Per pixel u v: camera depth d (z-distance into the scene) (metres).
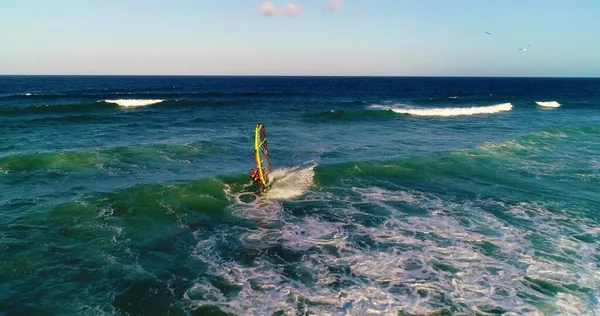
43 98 48.81
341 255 10.09
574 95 74.19
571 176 17.09
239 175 16.39
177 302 8.06
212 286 8.66
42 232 10.97
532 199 14.27
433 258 9.95
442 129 29.62
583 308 7.86
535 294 8.36
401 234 11.35
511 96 68.75
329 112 35.50
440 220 12.38
